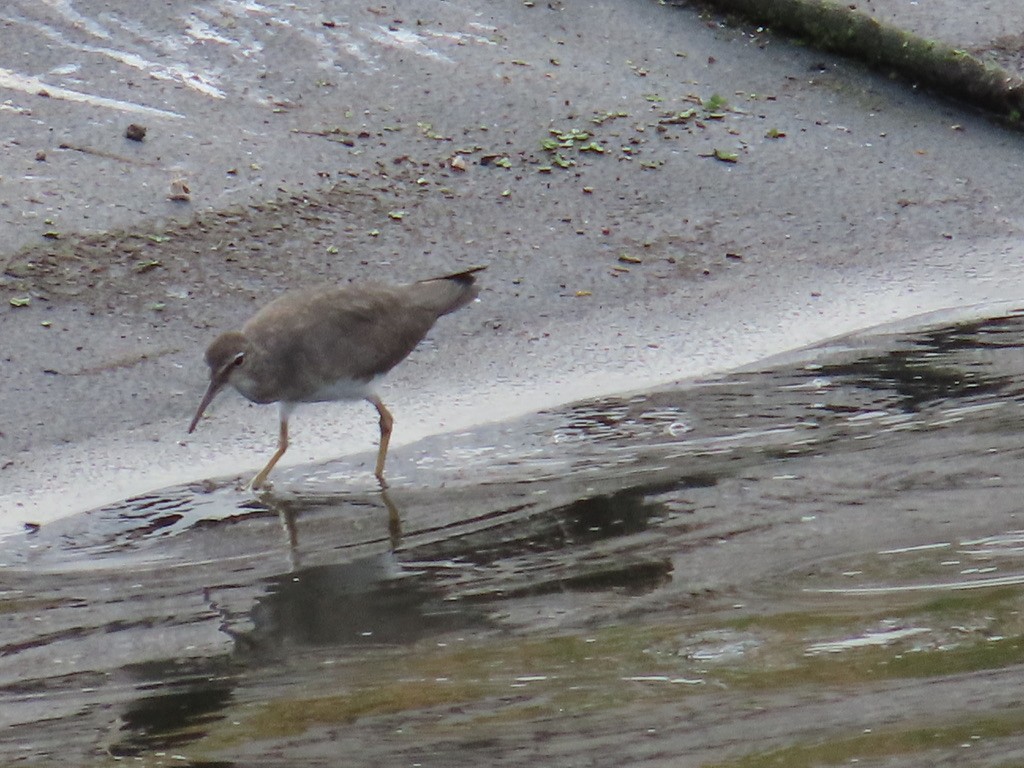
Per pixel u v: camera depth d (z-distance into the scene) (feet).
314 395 35.99
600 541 32.91
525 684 28.07
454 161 46.88
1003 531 32.91
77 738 26.48
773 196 47.37
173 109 47.16
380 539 33.04
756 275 44.04
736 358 40.52
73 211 42.32
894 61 53.36
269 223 43.24
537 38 53.52
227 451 36.11
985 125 51.80
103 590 30.99
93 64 48.57
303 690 27.96
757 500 34.35
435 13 53.83
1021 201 48.21
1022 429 37.17
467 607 30.66
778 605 30.42
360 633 29.76
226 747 26.30
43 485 34.17
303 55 50.62
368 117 48.39
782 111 51.42
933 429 37.29
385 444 35.86
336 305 36.24
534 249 44.01
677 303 42.65
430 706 27.45
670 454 36.29
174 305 39.99
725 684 27.91
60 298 39.58
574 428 37.37
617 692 27.81
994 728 26.68
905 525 33.22
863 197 47.78
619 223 45.52
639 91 51.44
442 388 38.91
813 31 54.60
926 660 28.55
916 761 25.75
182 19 51.26
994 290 43.98
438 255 43.14
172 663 28.73
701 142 49.29
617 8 55.93
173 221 42.68
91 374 37.52
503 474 35.63
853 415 38.01
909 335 41.68
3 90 46.70
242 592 31.14
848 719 26.96
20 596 30.63
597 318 41.78
